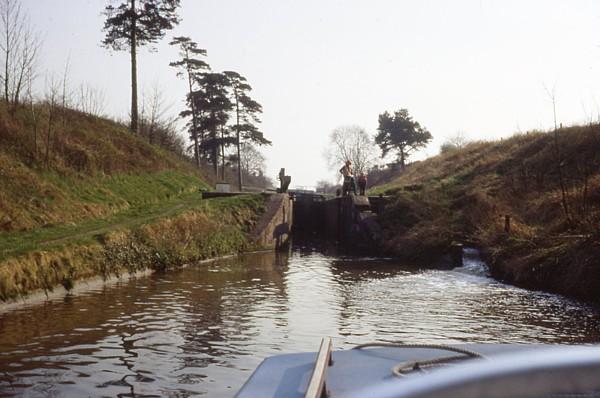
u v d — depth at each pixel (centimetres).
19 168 2205
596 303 1353
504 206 2488
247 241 2691
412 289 1556
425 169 4816
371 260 2380
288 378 209
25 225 1848
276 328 1009
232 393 659
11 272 1264
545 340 958
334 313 1166
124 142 3422
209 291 1447
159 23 4144
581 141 2841
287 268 2027
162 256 1912
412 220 2834
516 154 3300
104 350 845
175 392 660
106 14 4109
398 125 8450
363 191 3416
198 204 2755
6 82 2691
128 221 2162
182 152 5325
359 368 223
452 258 2123
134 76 4134
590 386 222
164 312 1151
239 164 6775
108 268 1630
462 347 252
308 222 4006
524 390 215
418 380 204
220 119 6512
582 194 2106
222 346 875
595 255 1467
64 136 2769
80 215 2200
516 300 1389
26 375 718
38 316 1102
